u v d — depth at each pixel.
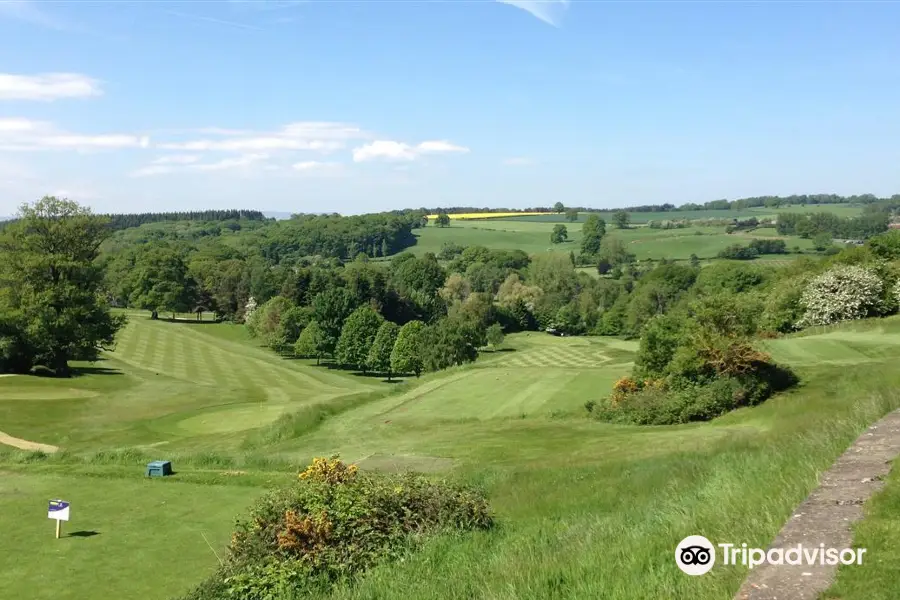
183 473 23.16
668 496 12.46
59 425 36.22
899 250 68.94
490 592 8.27
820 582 6.12
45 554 15.35
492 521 13.41
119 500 19.84
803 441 13.20
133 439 33.41
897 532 6.85
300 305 108.31
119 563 14.77
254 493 20.48
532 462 21.70
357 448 27.33
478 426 30.88
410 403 36.59
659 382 31.69
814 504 8.20
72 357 56.66
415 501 12.79
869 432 11.70
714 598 6.35
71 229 55.97
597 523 11.38
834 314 54.88
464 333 81.75
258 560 11.52
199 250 154.62
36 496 20.38
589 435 26.98
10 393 43.47
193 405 43.34
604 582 7.66
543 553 9.85
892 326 44.06
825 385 28.39
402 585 9.68
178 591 13.23
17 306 53.41
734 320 30.94
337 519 11.85
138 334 86.50
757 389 28.95
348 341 85.12
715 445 18.55
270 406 42.06
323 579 10.94
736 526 8.41
